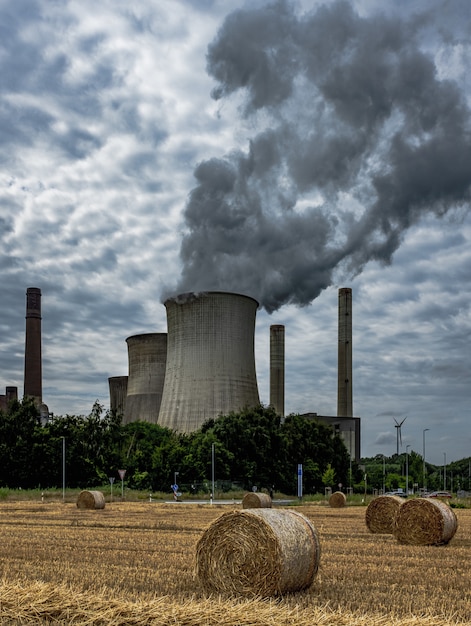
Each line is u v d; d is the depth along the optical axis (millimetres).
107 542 22125
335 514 40969
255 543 13312
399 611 11383
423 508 22391
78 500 44781
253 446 81562
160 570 15641
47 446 78688
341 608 11445
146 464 82500
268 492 79500
